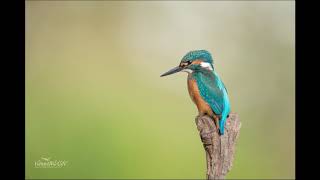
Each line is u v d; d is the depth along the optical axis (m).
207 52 8.87
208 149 7.58
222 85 8.52
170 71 8.92
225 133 7.62
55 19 20.83
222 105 8.12
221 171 7.45
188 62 8.82
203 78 8.48
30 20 20.50
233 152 7.57
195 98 8.51
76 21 21.08
